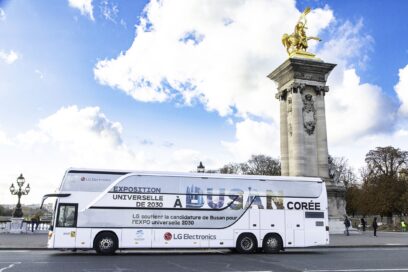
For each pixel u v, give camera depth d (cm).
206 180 3525
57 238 3209
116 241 3284
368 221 12650
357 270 2266
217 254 3444
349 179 14925
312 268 2369
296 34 7281
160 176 3447
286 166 6962
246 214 3528
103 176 3369
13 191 6303
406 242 4775
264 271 2227
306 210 3641
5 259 2778
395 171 12888
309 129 6775
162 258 3023
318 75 6969
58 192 3291
